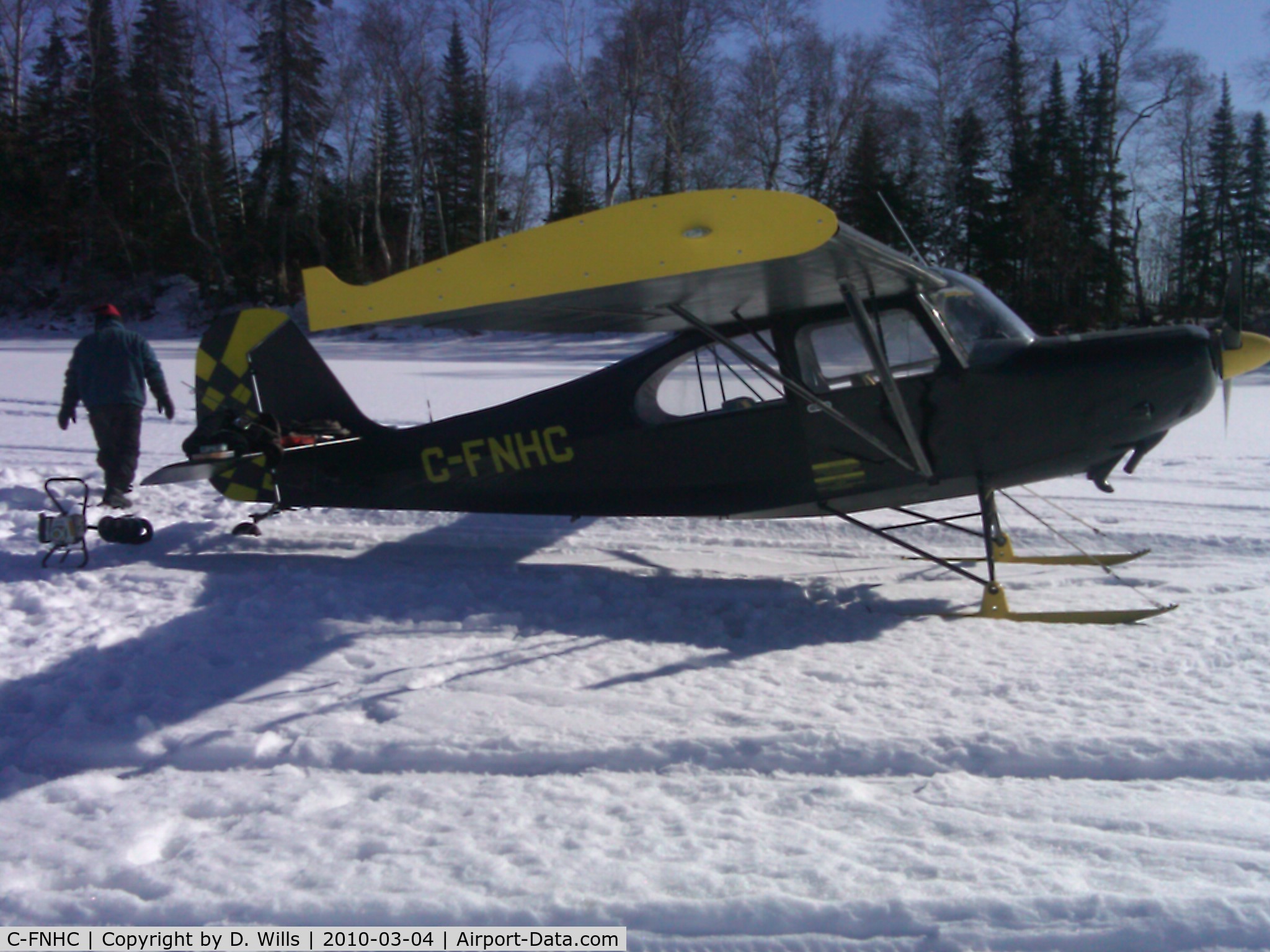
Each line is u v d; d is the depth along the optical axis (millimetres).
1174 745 2586
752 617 4086
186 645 3621
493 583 4609
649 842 2178
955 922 1849
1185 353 4008
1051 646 3549
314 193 41312
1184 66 33031
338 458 5238
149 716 2973
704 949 1805
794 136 33375
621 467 4766
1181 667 3234
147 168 43500
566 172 39781
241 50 41156
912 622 3988
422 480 5109
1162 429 4172
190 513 6270
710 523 6113
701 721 2873
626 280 3383
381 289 3586
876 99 33188
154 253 43375
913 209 33250
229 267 41719
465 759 2672
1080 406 4074
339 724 2896
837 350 4340
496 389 14891
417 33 37219
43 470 7277
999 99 31375
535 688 3182
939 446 4246
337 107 41375
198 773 2654
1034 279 32688
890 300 4191
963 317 4266
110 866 2127
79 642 3643
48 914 1958
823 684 3193
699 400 4617
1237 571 4621
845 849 2131
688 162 33406
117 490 6176
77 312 42688
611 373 4762
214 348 5398
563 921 1877
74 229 44750
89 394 6070
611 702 3047
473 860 2109
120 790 2518
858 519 6117
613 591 4492
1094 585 4516
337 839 2229
